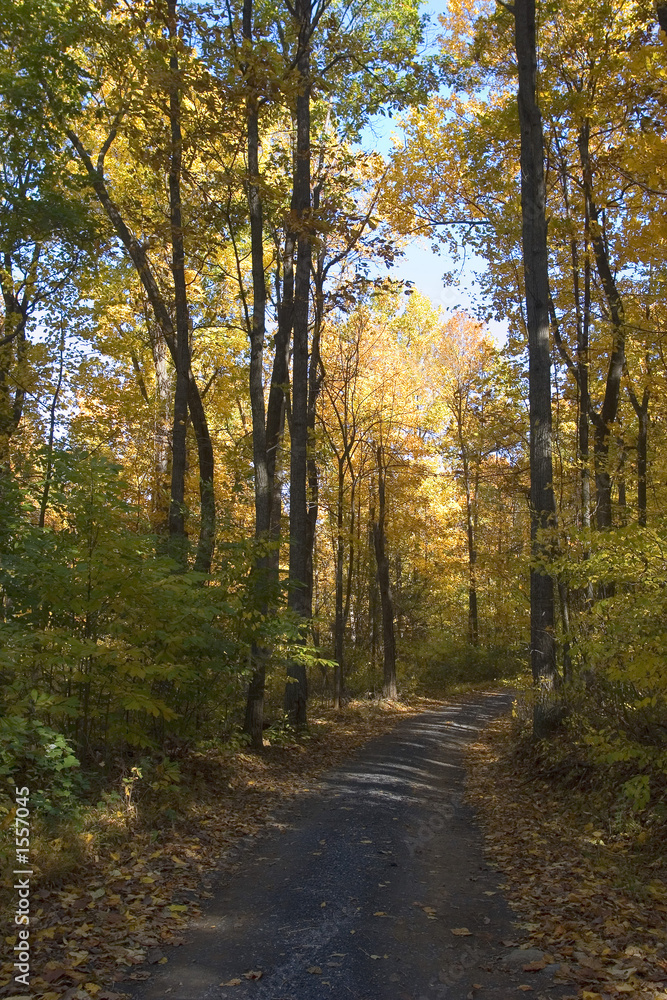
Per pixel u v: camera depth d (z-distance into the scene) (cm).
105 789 702
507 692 2864
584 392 1508
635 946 432
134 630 737
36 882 511
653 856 609
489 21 1470
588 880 567
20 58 1353
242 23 1325
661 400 1675
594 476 1526
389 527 3062
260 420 1307
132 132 1277
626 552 643
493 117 1501
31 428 1867
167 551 1017
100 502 734
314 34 1517
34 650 647
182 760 909
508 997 387
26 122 1431
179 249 1338
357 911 520
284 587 995
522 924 494
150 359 2277
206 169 1511
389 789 1020
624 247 1425
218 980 408
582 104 1209
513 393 1908
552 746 994
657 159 996
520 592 1814
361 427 2700
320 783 1050
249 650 956
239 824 765
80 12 1285
